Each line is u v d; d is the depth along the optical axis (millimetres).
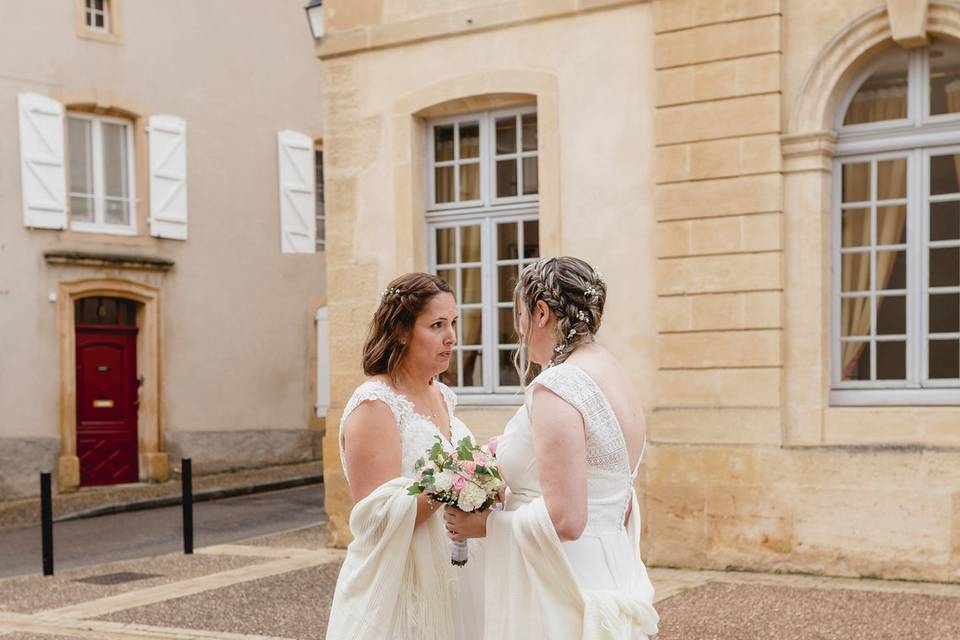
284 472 16375
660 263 7941
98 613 6887
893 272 7512
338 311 9312
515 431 2924
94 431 15414
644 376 8055
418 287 3393
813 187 7492
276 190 17391
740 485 7617
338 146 9336
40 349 14781
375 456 3283
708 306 7758
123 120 15883
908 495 7094
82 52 15297
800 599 6598
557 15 8359
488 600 2889
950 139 7254
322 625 6320
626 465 2867
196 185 16422
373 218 9180
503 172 8930
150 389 15766
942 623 5910
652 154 8031
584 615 2758
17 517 12930
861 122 7609
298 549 9438
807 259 7520
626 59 8141
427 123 9180
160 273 15938
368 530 3230
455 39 8812
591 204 8266
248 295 16969
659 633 5816
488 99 8789
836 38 7406
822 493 7363
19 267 14641
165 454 15844
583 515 2721
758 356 7570
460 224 9078
